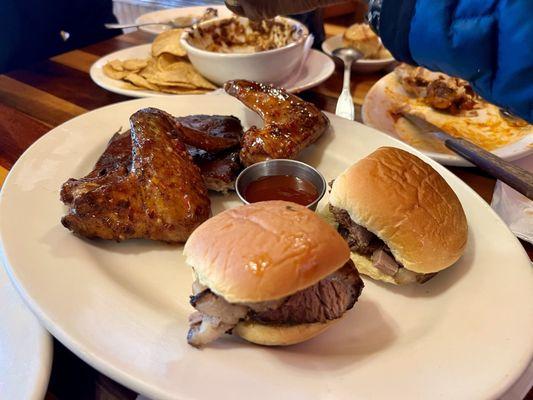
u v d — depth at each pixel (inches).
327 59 17.5
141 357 7.0
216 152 12.1
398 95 16.0
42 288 8.0
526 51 9.5
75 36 25.4
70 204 9.8
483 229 10.0
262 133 12.0
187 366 6.9
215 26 17.5
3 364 6.9
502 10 9.6
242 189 11.5
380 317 8.8
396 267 9.1
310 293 7.5
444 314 8.5
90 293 8.2
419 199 9.0
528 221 10.4
